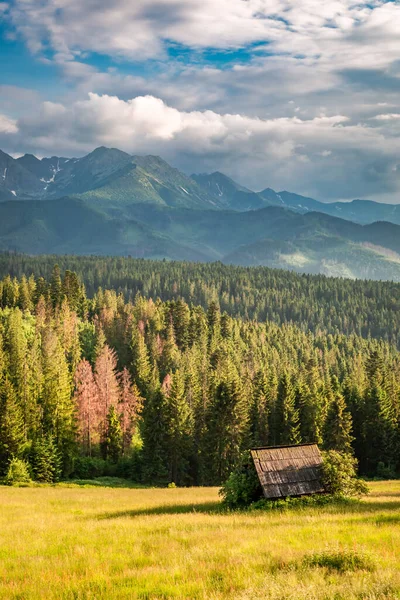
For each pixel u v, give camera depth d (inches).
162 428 3061.0
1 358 3969.0
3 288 6338.6
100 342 5132.9
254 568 566.6
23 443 2886.3
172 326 5954.7
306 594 453.7
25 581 563.5
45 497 1836.9
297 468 1275.8
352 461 1302.9
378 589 458.6
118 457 3277.6
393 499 1411.2
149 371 4709.6
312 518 954.7
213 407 2950.3
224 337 6289.4
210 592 484.7
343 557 571.2
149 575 557.6
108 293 7539.4
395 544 671.1
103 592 505.7
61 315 5526.6
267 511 1141.7
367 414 3440.0
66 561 651.5
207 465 2962.6
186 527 922.7
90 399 3481.8
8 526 1045.8
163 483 2997.0
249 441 3068.4
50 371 3799.2
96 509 1427.2
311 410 3353.8
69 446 3043.8
